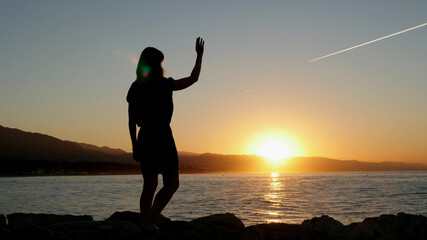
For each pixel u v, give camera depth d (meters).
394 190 82.06
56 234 4.02
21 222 4.43
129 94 4.17
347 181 147.75
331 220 5.46
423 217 3.89
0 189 89.62
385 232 3.62
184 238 3.82
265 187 102.00
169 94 4.09
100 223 4.59
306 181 152.75
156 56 4.11
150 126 4.07
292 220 30.34
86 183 134.62
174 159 4.15
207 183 136.12
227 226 5.31
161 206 4.18
